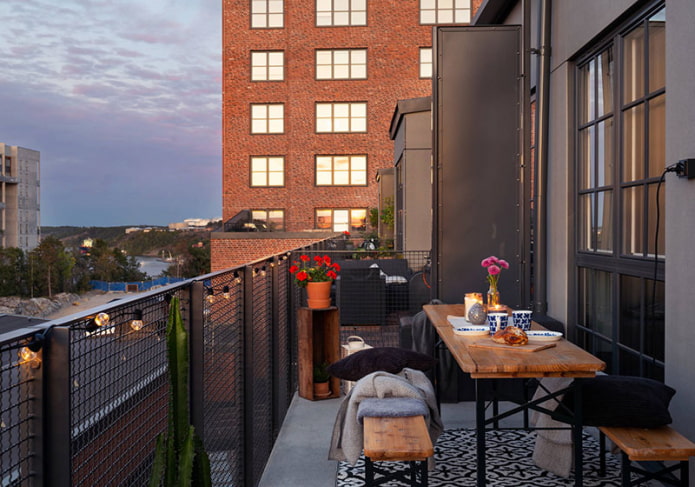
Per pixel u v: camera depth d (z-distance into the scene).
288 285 6.10
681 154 3.51
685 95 3.46
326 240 14.02
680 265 3.54
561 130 5.72
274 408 5.02
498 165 6.36
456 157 6.37
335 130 26.42
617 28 4.61
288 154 26.42
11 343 1.38
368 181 26.38
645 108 4.17
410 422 3.44
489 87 6.34
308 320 6.08
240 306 3.66
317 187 26.44
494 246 6.36
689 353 3.44
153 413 2.12
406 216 13.05
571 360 3.30
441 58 6.35
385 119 26.36
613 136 4.71
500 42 6.33
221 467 3.18
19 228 105.38
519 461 4.36
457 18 26.31
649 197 4.11
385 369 4.23
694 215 3.38
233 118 26.42
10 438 1.36
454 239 6.38
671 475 3.66
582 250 5.41
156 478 1.85
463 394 5.90
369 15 26.36
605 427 3.40
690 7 3.38
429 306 5.39
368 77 26.38
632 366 4.41
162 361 2.21
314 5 26.41
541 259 6.14
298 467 4.33
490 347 3.63
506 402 5.91
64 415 1.51
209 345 2.86
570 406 3.73
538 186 6.13
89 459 1.65
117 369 1.83
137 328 1.84
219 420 3.12
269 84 26.42
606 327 4.92
